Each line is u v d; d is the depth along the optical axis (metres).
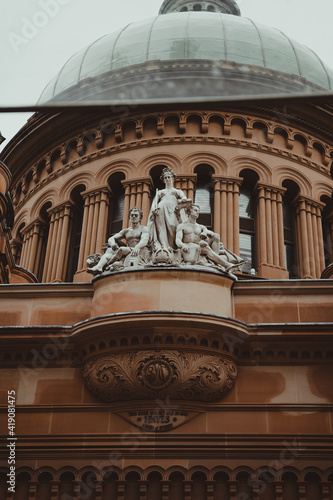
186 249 16.44
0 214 19.89
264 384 15.13
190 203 17.25
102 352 15.05
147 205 25.00
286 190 26.22
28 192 29.23
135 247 16.80
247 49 29.22
